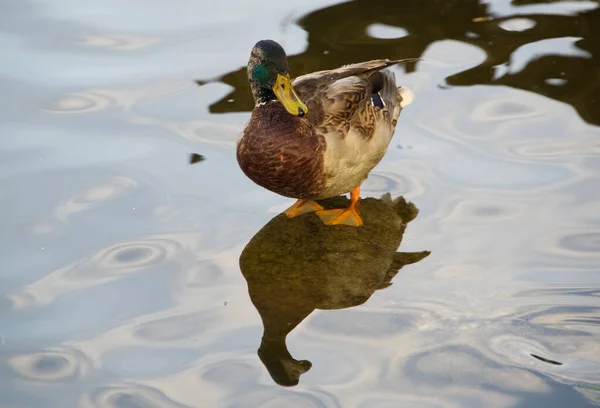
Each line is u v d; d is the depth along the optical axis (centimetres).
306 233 995
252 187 1069
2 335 834
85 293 891
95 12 1432
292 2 1456
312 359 804
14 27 1380
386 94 1076
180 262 939
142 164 1092
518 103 1185
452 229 978
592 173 1047
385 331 834
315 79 1039
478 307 856
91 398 763
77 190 1044
